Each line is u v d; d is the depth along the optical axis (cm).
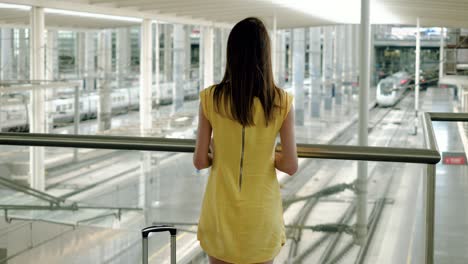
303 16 2244
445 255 401
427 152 290
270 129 253
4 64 1872
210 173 264
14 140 336
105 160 605
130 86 2445
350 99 2831
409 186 352
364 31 1235
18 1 1452
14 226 411
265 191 258
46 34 2262
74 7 1594
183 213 363
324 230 378
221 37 2636
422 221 321
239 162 255
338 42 2828
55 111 1850
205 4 1781
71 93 1933
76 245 385
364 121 1250
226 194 258
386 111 2616
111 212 410
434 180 296
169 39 2500
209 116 256
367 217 374
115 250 365
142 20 2122
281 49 2925
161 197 397
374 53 2641
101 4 1680
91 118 2305
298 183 369
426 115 425
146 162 577
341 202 371
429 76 2564
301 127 2761
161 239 352
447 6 1645
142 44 2133
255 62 248
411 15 2072
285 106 252
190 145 312
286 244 373
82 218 424
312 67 2880
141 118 2248
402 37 2619
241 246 258
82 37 2372
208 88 258
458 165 450
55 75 2278
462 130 491
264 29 252
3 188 507
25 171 537
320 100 2858
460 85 2452
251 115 248
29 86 1557
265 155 255
